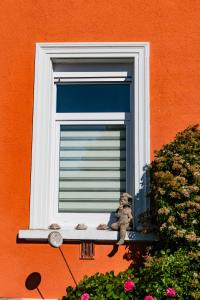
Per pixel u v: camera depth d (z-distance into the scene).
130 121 5.02
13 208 4.73
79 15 5.04
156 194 4.24
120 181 4.95
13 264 4.62
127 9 5.02
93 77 5.09
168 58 4.93
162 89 4.87
